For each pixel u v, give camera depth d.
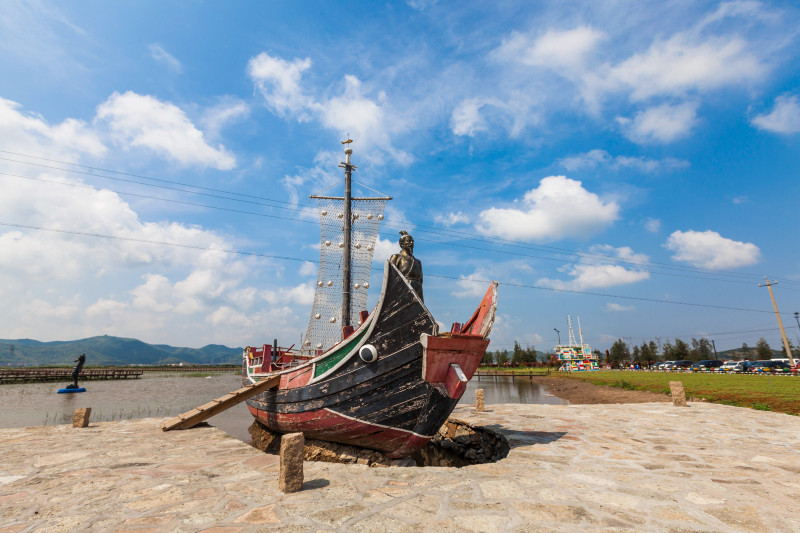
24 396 37.28
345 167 15.89
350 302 15.16
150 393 40.50
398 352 8.32
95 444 9.40
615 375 50.06
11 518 4.78
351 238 15.62
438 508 5.03
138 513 4.89
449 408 8.37
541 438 10.02
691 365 60.72
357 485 5.99
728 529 4.45
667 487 5.97
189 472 6.82
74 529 4.44
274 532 4.28
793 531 4.40
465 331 9.80
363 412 8.65
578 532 4.31
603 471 6.89
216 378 74.81
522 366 97.00
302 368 9.97
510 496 5.52
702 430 11.10
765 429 11.23
